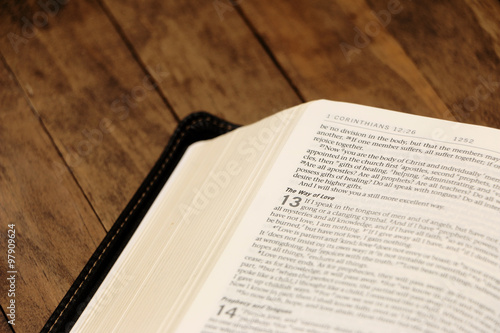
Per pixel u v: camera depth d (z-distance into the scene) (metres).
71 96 0.36
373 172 0.31
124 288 0.31
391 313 0.28
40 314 0.32
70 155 0.35
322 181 0.31
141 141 0.35
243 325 0.28
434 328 0.28
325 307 0.28
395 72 0.36
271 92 0.36
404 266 0.29
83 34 0.38
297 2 0.38
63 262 0.33
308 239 0.30
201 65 0.37
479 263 0.28
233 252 0.29
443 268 0.28
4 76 0.37
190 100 0.36
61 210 0.34
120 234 0.33
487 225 0.29
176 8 0.38
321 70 0.36
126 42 0.37
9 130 0.36
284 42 0.37
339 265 0.29
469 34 0.36
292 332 0.28
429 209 0.30
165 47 0.37
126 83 0.37
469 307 0.28
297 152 0.31
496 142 0.30
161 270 0.30
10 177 0.35
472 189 0.30
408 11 0.37
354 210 0.30
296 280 0.29
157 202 0.32
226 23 0.38
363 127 0.31
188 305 0.29
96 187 0.35
